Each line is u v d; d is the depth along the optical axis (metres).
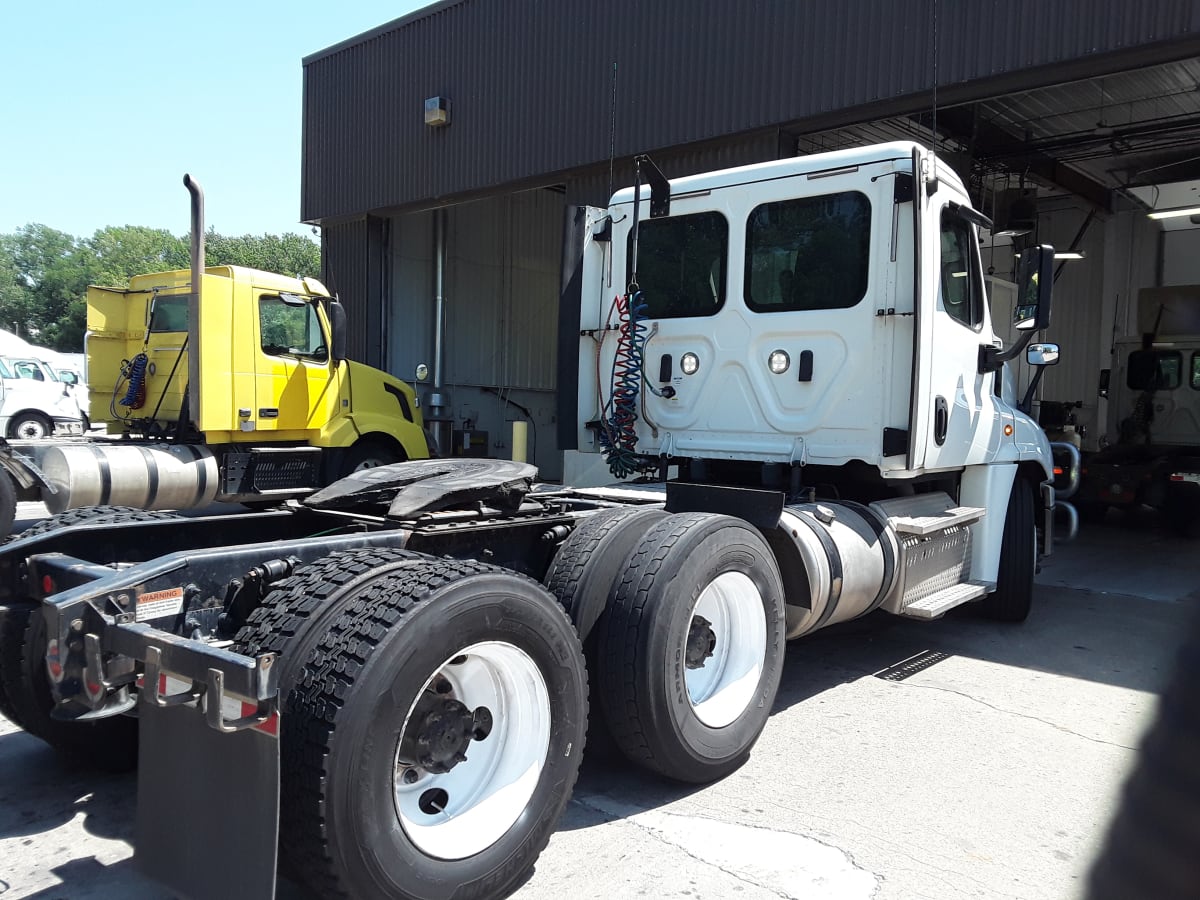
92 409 9.69
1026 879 2.83
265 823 2.03
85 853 2.91
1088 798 3.45
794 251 4.76
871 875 2.84
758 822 3.20
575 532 3.56
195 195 7.66
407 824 2.35
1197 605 1.63
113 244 81.00
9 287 73.25
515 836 2.58
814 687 4.78
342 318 9.04
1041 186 13.35
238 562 2.75
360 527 3.44
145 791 2.30
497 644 2.56
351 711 2.15
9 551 3.03
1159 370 12.88
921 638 5.81
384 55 13.30
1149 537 10.88
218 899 2.11
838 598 4.08
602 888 2.73
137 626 2.32
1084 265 14.86
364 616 2.33
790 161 4.79
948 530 5.10
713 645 3.62
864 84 8.38
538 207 16.16
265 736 2.04
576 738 2.79
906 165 4.41
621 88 10.38
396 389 9.99
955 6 7.80
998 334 6.57
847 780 3.58
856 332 4.54
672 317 5.19
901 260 4.45
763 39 9.08
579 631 3.24
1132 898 1.53
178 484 7.92
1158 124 10.91
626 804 3.33
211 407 8.00
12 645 3.07
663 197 5.12
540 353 16.39
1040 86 7.73
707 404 5.03
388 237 14.21
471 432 14.26
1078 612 6.64
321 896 2.24
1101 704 4.55
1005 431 5.65
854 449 4.55
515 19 11.53
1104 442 13.40
